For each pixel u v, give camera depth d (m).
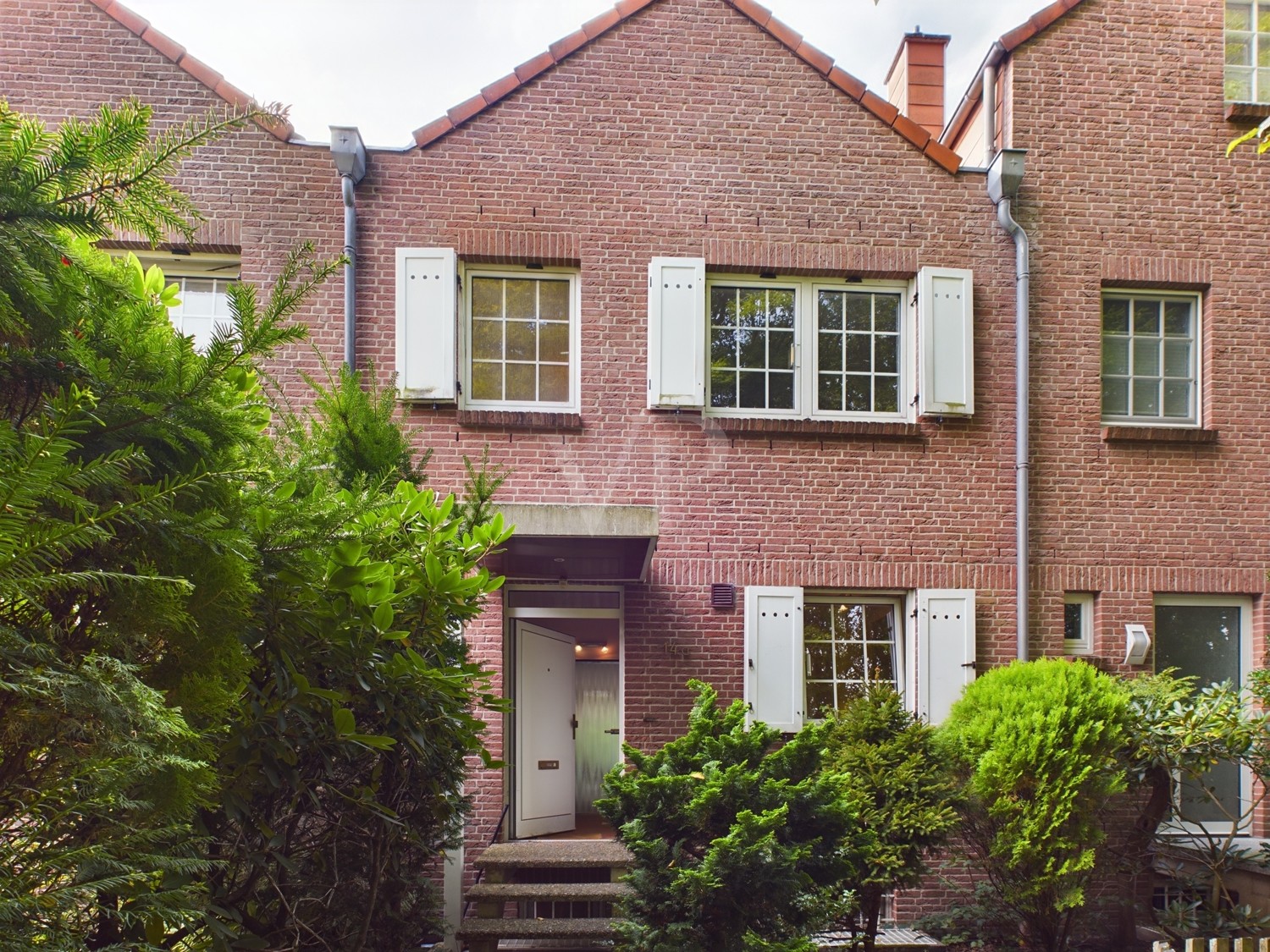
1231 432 8.62
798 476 8.26
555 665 8.85
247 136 7.93
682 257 8.26
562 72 8.31
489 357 8.32
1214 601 8.62
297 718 3.10
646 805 4.82
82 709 1.65
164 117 7.83
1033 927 6.68
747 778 4.67
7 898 1.52
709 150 8.38
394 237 8.08
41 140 1.83
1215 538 8.50
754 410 8.47
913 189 8.54
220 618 2.08
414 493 3.57
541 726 8.56
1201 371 8.80
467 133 8.20
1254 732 6.75
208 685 2.05
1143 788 8.00
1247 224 8.78
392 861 4.75
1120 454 8.52
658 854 4.59
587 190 8.27
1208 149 8.78
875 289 8.66
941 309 8.38
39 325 1.97
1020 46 8.69
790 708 8.00
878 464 8.33
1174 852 7.58
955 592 8.21
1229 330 8.71
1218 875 7.10
